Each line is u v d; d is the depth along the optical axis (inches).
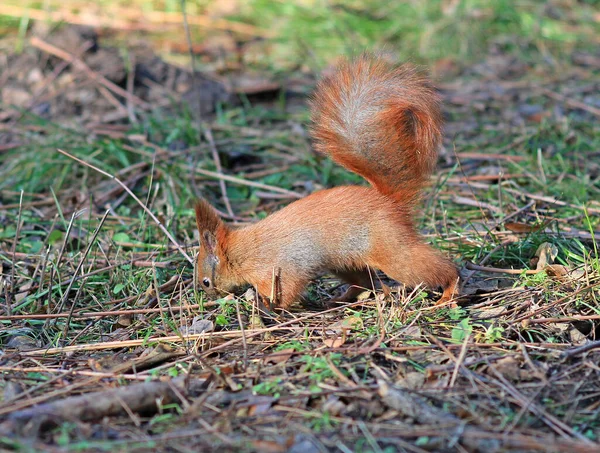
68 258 430.9
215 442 261.0
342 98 370.0
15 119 633.6
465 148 582.6
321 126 374.3
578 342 325.1
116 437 267.6
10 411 280.8
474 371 300.0
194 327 350.6
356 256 362.6
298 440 260.5
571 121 606.2
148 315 373.7
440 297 376.2
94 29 756.0
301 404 283.6
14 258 407.5
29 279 416.2
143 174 535.5
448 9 845.8
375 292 373.7
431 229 456.4
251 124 636.7
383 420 272.7
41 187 541.3
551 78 727.7
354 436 261.9
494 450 252.4
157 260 427.5
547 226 438.3
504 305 355.9
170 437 262.5
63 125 611.5
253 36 828.6
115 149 555.5
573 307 348.2
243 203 522.0
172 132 583.2
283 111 662.5
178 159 554.9
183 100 643.5
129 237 463.5
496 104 669.9
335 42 807.7
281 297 369.1
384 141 361.1
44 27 761.0
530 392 286.0
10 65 696.4
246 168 565.6
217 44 794.2
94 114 635.5
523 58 778.8
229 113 639.1
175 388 289.3
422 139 362.3
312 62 760.3
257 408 281.3
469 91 703.7
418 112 361.4
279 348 325.7
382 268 360.2
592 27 855.7
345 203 364.5
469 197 502.6
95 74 673.6
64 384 307.4
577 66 762.8
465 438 257.3
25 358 335.0
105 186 532.7
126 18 838.5
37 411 271.7
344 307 362.3
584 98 675.4
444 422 267.0
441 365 303.4
